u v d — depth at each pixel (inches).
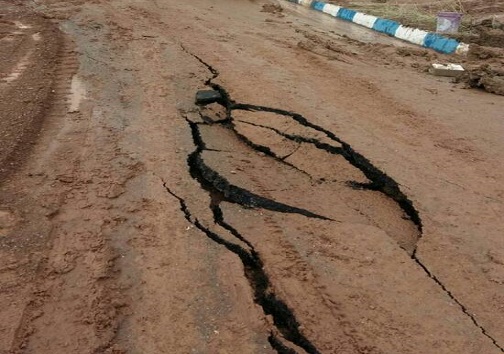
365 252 169.3
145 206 191.3
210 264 163.0
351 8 558.6
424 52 398.3
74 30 416.8
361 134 245.4
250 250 169.6
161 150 230.5
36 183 201.0
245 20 491.5
